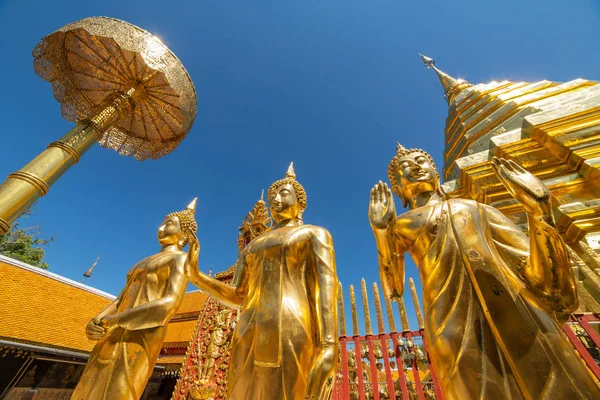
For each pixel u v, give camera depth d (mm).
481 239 3146
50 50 8320
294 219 5438
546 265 2543
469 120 9172
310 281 4309
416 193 4578
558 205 4562
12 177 5992
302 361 3492
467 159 6102
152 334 4926
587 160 4543
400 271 3852
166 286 5410
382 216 3871
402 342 6461
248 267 4672
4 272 14586
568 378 2227
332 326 3674
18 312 13609
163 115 9859
